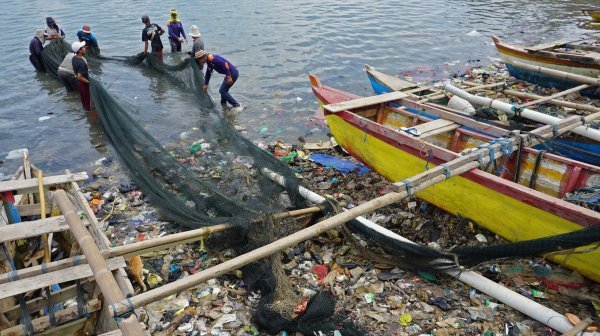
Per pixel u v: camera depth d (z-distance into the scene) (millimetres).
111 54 17391
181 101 13031
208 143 10461
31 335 4570
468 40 18828
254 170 9094
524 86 13594
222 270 4559
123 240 7230
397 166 8094
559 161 6734
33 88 14453
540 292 5785
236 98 13430
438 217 7480
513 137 6996
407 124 9258
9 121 12188
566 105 9508
